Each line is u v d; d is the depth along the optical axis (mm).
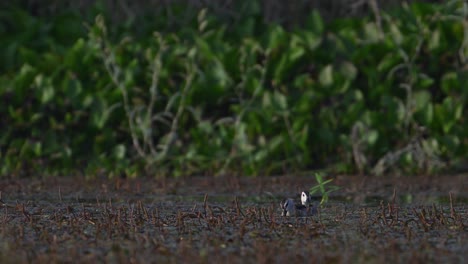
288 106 21156
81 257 10125
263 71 21094
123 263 9711
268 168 20859
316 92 21188
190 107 21266
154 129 21453
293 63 21266
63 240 11336
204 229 12188
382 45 21438
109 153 21281
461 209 14492
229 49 21453
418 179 19703
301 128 20938
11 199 16406
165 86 21422
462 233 11773
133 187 18375
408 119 21016
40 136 21344
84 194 17188
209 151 21016
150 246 10797
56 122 21484
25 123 21391
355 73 21328
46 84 21375
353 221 12953
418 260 9719
